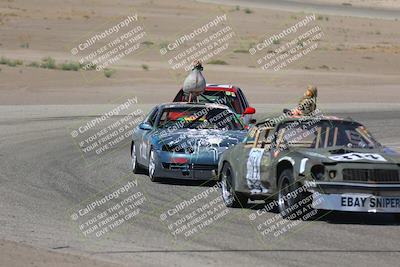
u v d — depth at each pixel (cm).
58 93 11475
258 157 3775
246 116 5822
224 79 13950
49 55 16650
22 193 4219
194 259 2797
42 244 2998
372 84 14200
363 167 3425
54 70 13850
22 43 18188
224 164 4078
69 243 3042
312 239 3166
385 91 13088
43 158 5706
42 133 7269
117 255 2838
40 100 10681
